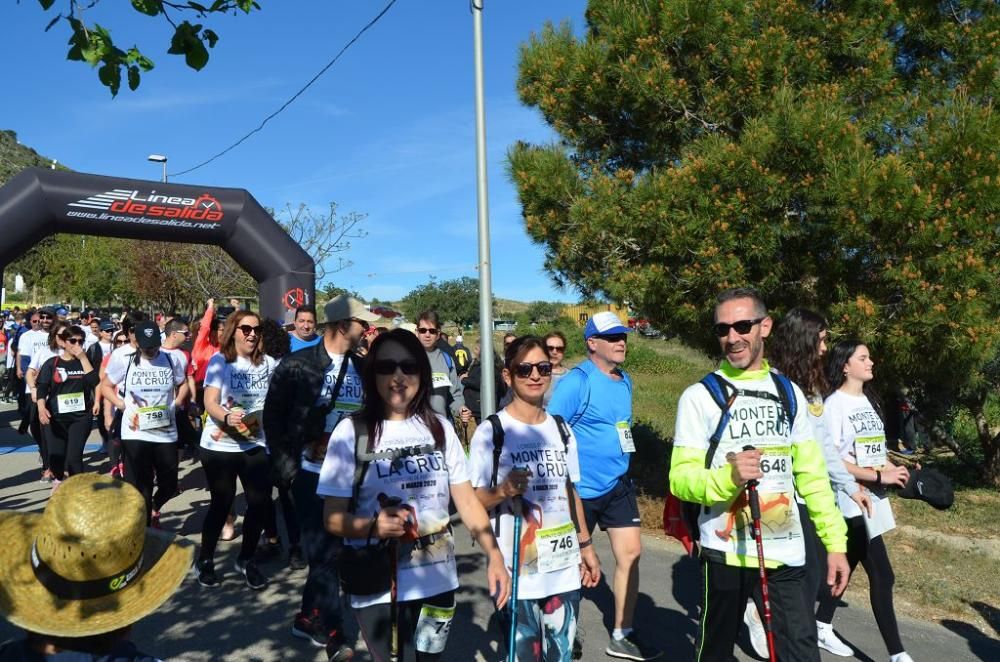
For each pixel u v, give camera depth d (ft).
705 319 25.08
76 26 11.64
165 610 17.15
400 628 10.05
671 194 23.72
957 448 31.68
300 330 21.33
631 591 14.98
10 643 5.66
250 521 18.67
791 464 10.84
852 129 21.83
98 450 37.88
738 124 26.16
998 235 21.44
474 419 32.32
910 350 22.68
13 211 35.81
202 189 39.60
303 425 15.03
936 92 25.00
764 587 9.98
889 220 20.99
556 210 27.07
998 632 16.61
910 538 23.06
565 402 14.62
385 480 10.14
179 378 22.53
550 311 165.68
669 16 25.17
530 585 11.39
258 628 16.17
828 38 25.38
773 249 23.15
